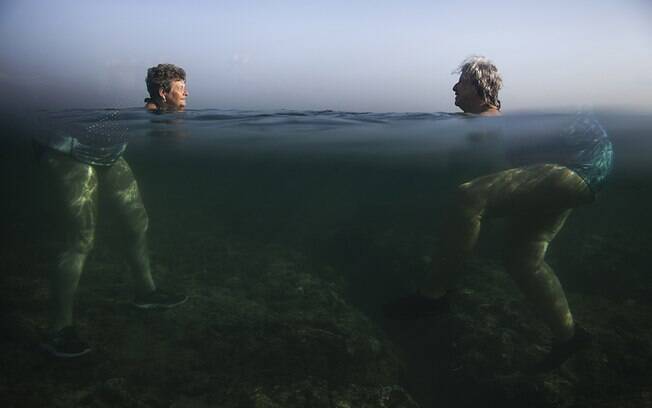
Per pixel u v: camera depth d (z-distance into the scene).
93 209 1.76
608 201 7.88
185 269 3.04
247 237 3.99
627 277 2.78
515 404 1.74
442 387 1.99
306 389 1.67
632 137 3.24
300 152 4.35
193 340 2.01
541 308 1.64
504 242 1.67
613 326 2.17
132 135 2.98
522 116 2.15
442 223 1.50
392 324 2.49
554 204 1.49
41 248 3.21
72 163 1.71
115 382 1.62
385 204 5.14
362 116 2.95
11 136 4.16
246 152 4.38
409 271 3.01
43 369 1.71
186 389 1.66
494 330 2.12
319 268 3.15
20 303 2.23
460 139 2.98
